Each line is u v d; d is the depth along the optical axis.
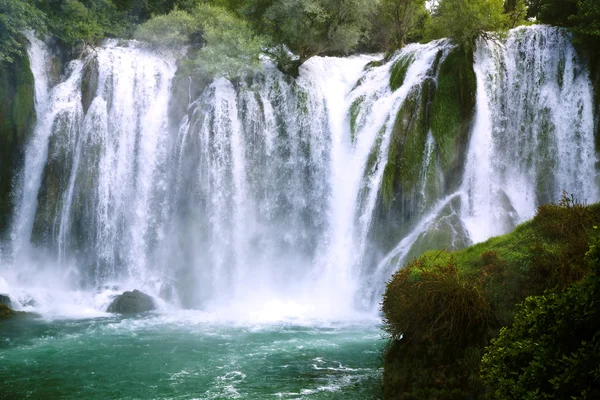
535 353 5.76
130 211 25.50
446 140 22.94
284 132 26.11
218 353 14.68
